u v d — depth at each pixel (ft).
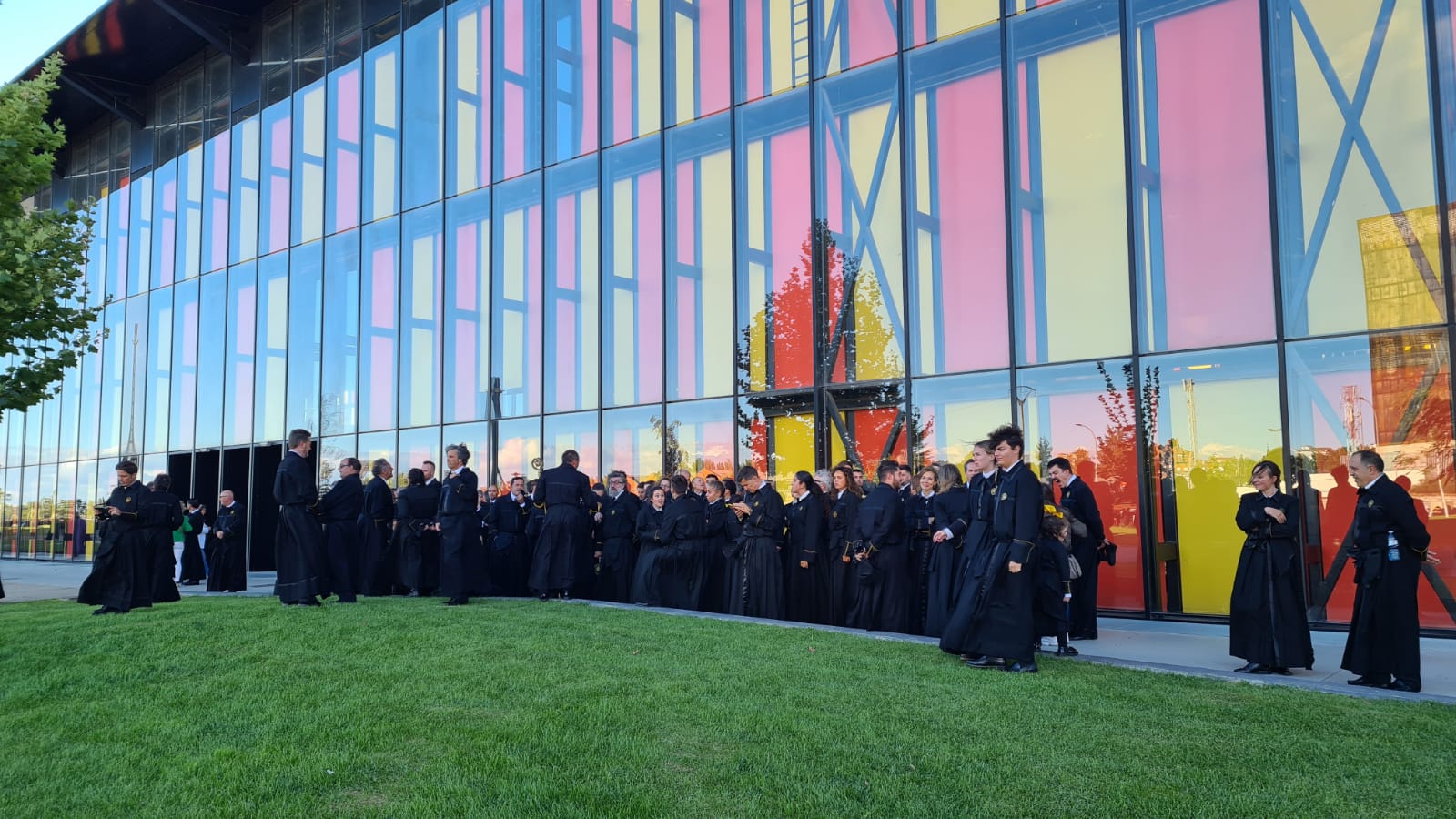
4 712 20.67
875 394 47.29
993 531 25.84
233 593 51.13
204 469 86.28
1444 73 35.58
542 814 14.46
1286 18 38.63
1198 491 38.96
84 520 100.27
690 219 54.80
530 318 61.62
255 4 81.82
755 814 14.56
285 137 80.02
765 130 52.31
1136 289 40.81
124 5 81.05
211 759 17.04
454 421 65.05
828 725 19.08
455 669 24.11
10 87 48.29
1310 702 21.36
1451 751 17.47
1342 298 36.86
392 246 70.33
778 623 32.65
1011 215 43.96
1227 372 38.75
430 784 15.72
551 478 42.16
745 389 51.75
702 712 20.01
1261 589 26.35
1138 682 23.41
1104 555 34.81
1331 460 36.50
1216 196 39.52
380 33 73.05
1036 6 44.14
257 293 80.74
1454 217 34.96
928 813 14.53
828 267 49.32
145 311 94.12
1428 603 34.47
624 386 56.70
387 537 44.42
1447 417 34.58
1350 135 37.14
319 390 74.23
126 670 24.25
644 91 57.57
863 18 49.34
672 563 39.55
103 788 15.66
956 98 46.01
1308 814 14.35
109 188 101.50
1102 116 42.19
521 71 63.87
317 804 14.94
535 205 62.18
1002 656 24.61
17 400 46.14
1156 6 41.32
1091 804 14.89
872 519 33.58
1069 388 42.06
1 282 43.32
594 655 25.95
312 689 22.09
